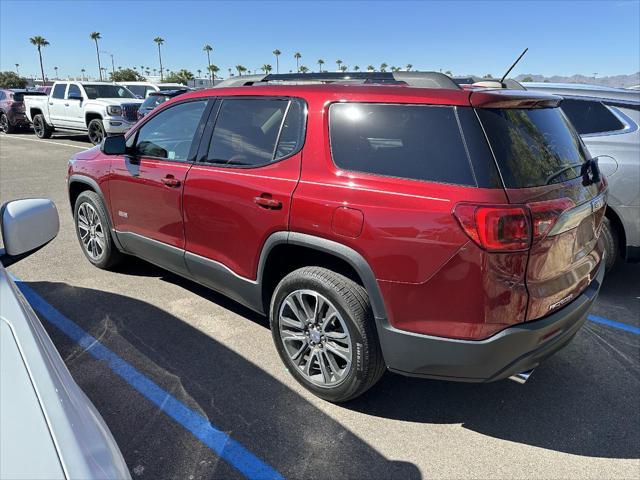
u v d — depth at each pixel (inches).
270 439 102.7
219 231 129.3
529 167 92.7
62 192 344.8
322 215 103.4
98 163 173.5
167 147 148.9
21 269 192.1
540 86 191.9
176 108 148.5
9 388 52.9
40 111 719.1
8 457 45.9
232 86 136.5
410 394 120.3
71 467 46.1
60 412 51.6
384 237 95.0
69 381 60.1
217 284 136.8
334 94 107.7
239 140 126.3
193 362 129.8
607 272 182.1
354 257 99.8
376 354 103.6
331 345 110.0
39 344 60.7
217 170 128.7
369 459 98.1
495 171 88.3
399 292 95.5
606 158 169.0
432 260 90.9
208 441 101.4
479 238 86.1
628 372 131.0
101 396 114.8
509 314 89.0
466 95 93.4
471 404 117.0
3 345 58.2
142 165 153.3
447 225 88.8
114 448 53.2
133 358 131.0
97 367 126.3
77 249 218.4
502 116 94.2
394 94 100.2
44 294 169.3
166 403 113.0
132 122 596.4
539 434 106.8
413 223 92.0
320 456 98.5
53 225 91.5
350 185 100.9
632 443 104.3
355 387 107.0
